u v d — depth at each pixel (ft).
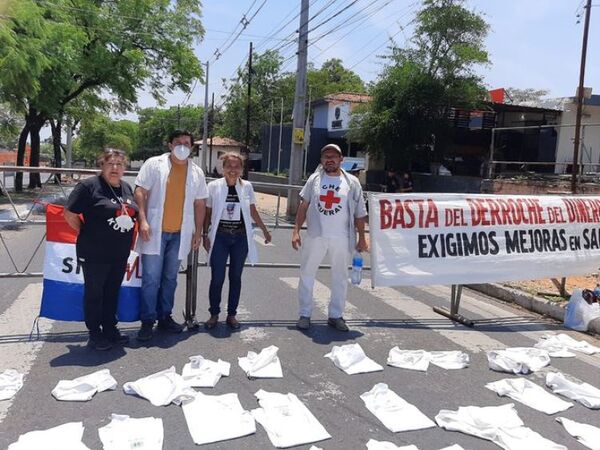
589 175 57.82
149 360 15.49
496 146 86.69
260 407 12.92
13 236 38.14
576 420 13.16
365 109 79.56
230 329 18.70
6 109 86.84
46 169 19.65
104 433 11.27
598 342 19.71
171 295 17.69
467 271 21.15
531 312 23.50
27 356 15.39
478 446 11.69
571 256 23.27
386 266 20.02
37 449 10.48
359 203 19.25
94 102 89.71
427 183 75.10
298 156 57.67
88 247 15.20
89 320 15.74
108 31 74.79
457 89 73.05
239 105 189.88
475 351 17.85
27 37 46.14
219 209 17.84
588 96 69.31
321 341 18.02
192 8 82.64
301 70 57.11
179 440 11.30
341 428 12.16
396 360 16.29
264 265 22.90
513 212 22.03
